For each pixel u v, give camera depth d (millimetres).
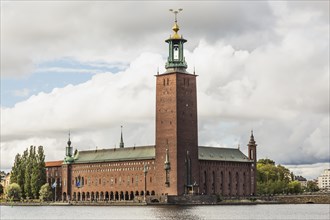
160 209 193375
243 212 175875
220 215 162250
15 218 161000
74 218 157500
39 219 156375
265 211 183250
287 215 164375
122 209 196625
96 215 167375
